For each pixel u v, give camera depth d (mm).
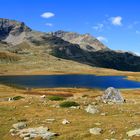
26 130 28922
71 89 139875
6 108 41969
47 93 106750
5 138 27672
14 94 90062
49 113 37844
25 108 41844
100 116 35062
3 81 199500
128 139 24391
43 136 26703
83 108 40156
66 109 40062
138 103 45906
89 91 127250
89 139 25406
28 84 178625
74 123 31328
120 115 35188
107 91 51031
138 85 183375
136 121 30734
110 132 26891
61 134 27547
